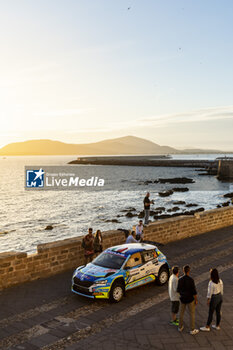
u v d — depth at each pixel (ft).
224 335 25.31
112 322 27.71
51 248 38.99
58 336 25.27
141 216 165.99
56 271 39.65
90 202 232.12
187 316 28.86
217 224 65.77
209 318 25.91
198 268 42.19
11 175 560.61
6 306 30.73
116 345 23.84
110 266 33.63
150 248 36.94
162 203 214.69
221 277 38.86
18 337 25.09
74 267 41.52
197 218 60.90
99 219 166.40
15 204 231.71
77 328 26.61
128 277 33.30
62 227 152.15
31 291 34.42
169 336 25.18
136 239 47.78
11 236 136.46
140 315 29.09
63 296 33.27
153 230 52.47
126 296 33.76
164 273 37.27
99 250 41.55
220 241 55.93
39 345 23.93
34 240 129.70
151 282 38.04
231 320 27.86
